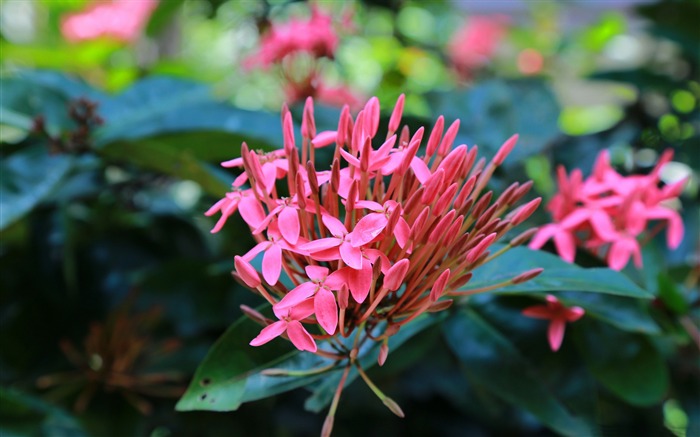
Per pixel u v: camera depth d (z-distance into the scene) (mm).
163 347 635
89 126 604
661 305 559
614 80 746
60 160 597
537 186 750
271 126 615
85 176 676
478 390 620
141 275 641
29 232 671
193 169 565
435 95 668
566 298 515
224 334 493
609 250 547
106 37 906
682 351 620
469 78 929
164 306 644
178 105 655
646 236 571
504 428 640
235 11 816
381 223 444
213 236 720
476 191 479
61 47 929
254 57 720
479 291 477
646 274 572
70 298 666
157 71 866
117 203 703
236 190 476
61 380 624
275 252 449
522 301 544
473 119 657
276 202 461
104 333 639
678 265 621
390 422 667
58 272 665
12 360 646
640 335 536
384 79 887
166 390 639
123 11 919
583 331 537
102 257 684
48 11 1050
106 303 668
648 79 737
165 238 715
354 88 822
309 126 476
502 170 618
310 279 458
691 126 750
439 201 453
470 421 671
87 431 596
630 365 533
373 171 468
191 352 648
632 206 523
